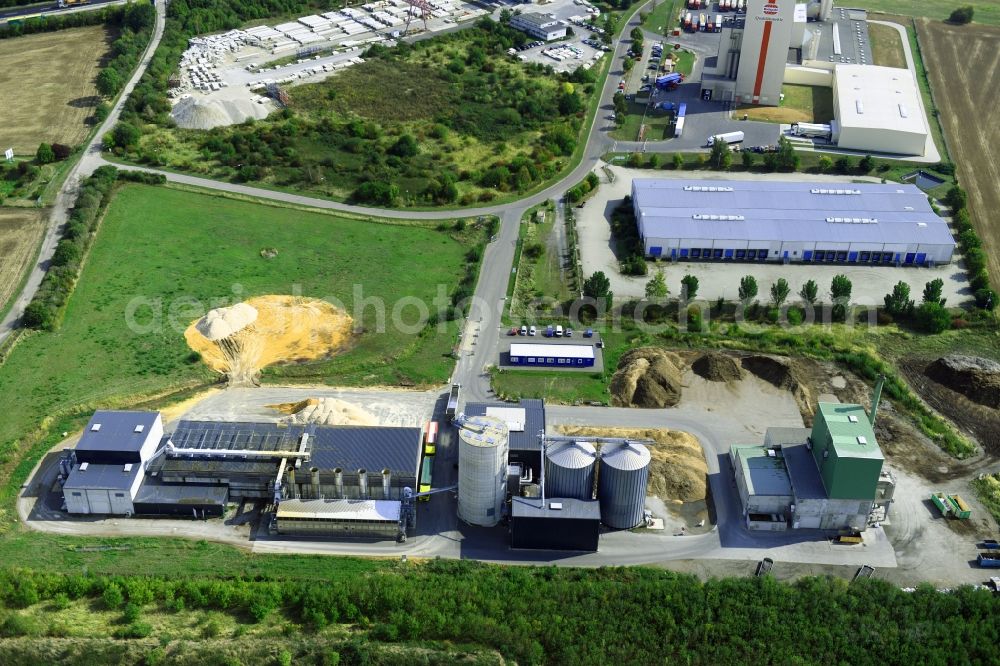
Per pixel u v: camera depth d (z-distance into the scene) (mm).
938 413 151875
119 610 113875
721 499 134000
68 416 147875
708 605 114250
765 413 150750
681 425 148125
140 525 128125
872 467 122438
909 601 115188
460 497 128500
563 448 128000
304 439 134500
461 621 111375
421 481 134000
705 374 158625
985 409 152125
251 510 131125
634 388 155000
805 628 111438
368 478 129375
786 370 157875
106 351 163375
